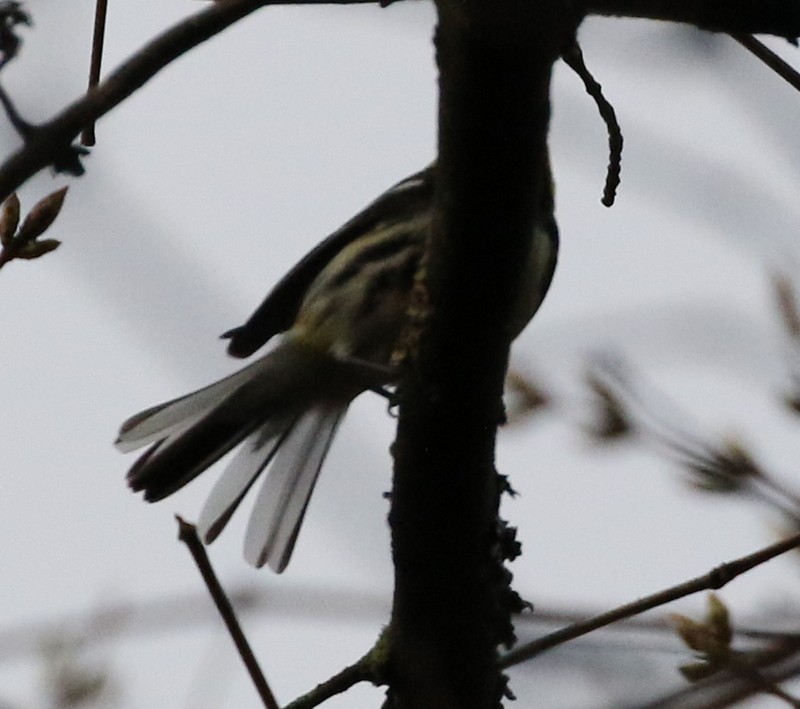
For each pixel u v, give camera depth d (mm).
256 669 7344
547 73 6703
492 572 8328
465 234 7340
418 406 7891
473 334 7676
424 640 8320
